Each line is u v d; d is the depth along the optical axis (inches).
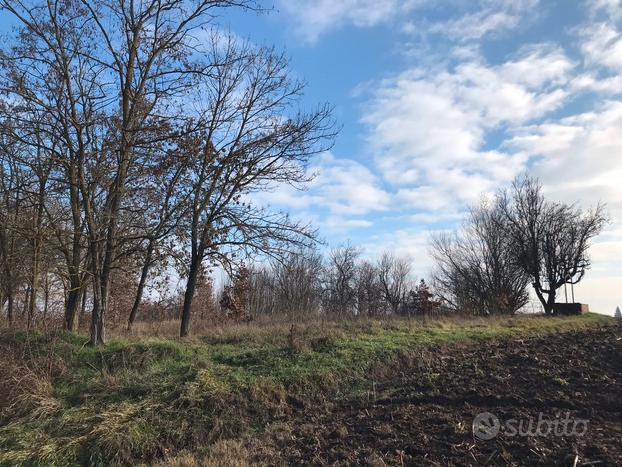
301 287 1696.6
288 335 547.5
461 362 431.5
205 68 589.9
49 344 494.3
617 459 230.8
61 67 544.4
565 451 245.9
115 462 318.0
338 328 612.1
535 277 1464.1
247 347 524.4
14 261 770.2
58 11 537.6
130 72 561.6
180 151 568.4
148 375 429.4
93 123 530.6
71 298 674.2
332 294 2142.0
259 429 352.2
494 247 1569.9
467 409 321.1
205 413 370.6
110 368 462.0
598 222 1445.6
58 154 550.6
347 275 2201.0
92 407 377.7
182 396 380.8
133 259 713.0
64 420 358.9
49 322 609.9
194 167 603.8
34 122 529.3
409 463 258.8
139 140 540.7
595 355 403.9
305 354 470.9
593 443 249.8
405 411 330.3
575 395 317.1
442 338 540.4
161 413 367.9
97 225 579.5
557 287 1444.4
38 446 330.0
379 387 399.2
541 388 337.4
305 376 422.0
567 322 781.3
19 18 522.3
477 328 633.0
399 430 302.4
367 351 476.7
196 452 321.1
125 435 335.0
